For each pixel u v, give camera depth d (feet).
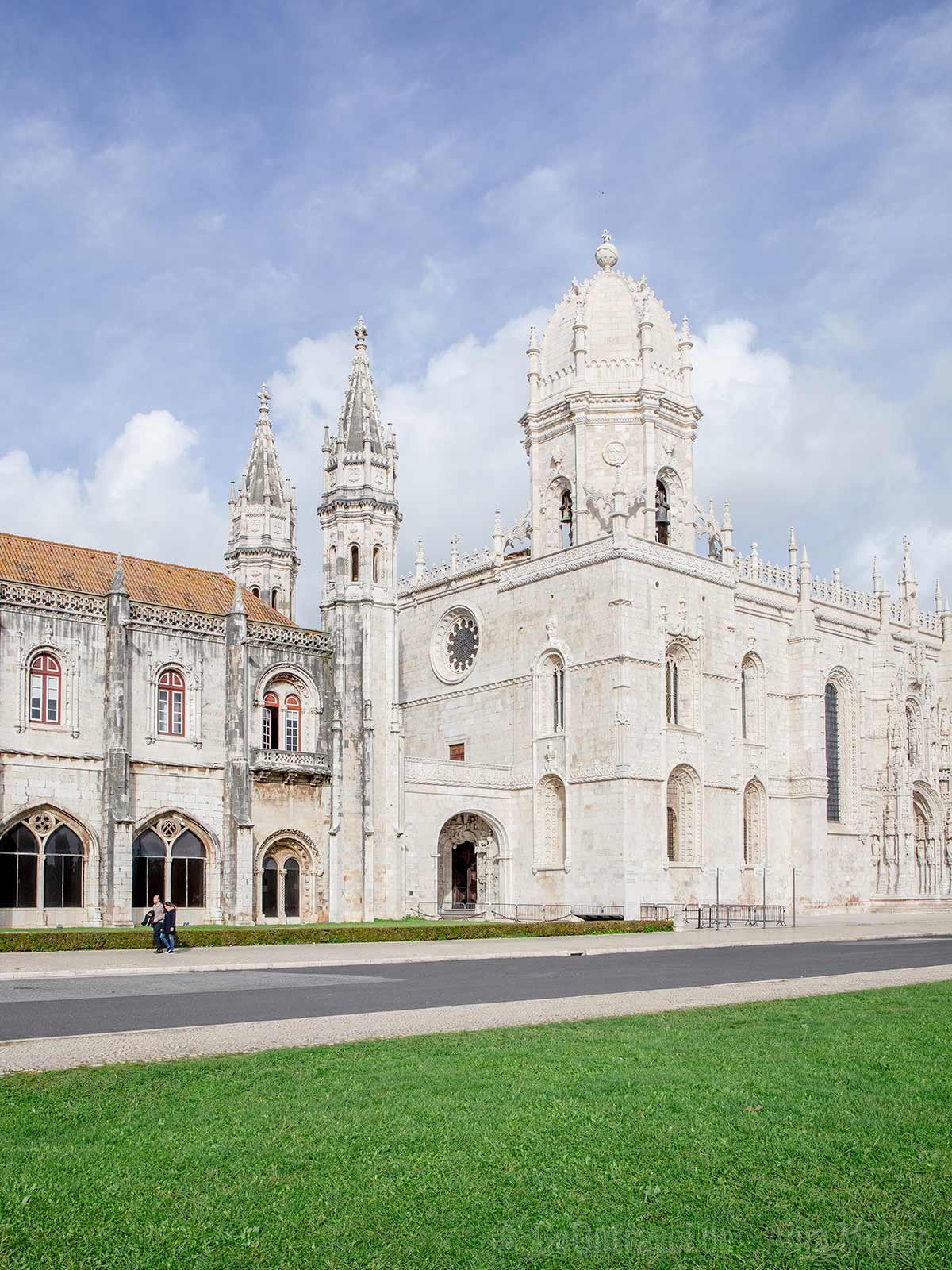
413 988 104.22
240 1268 35.01
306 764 220.23
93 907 194.90
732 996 96.32
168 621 208.95
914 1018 79.51
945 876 333.83
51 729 194.59
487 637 290.56
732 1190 41.42
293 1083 56.44
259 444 270.26
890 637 335.06
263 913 216.95
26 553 211.61
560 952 153.58
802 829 297.74
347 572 236.43
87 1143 46.14
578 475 278.87
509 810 275.80
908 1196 40.91
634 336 284.41
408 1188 41.29
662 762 259.39
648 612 262.88
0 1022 80.43
